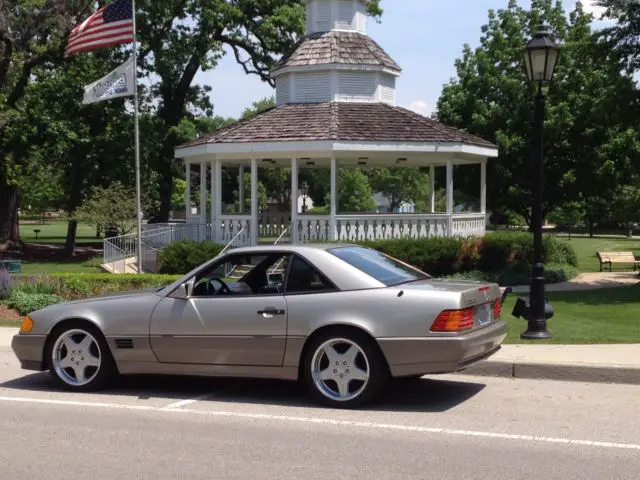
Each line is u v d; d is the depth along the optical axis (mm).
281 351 7879
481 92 30219
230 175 59250
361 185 59344
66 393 8797
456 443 6527
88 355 8797
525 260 22906
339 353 7836
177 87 38094
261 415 7602
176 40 35562
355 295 7719
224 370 8156
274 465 5938
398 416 7512
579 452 6242
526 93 29172
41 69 32969
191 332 8172
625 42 18906
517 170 28938
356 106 23656
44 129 31766
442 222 22594
